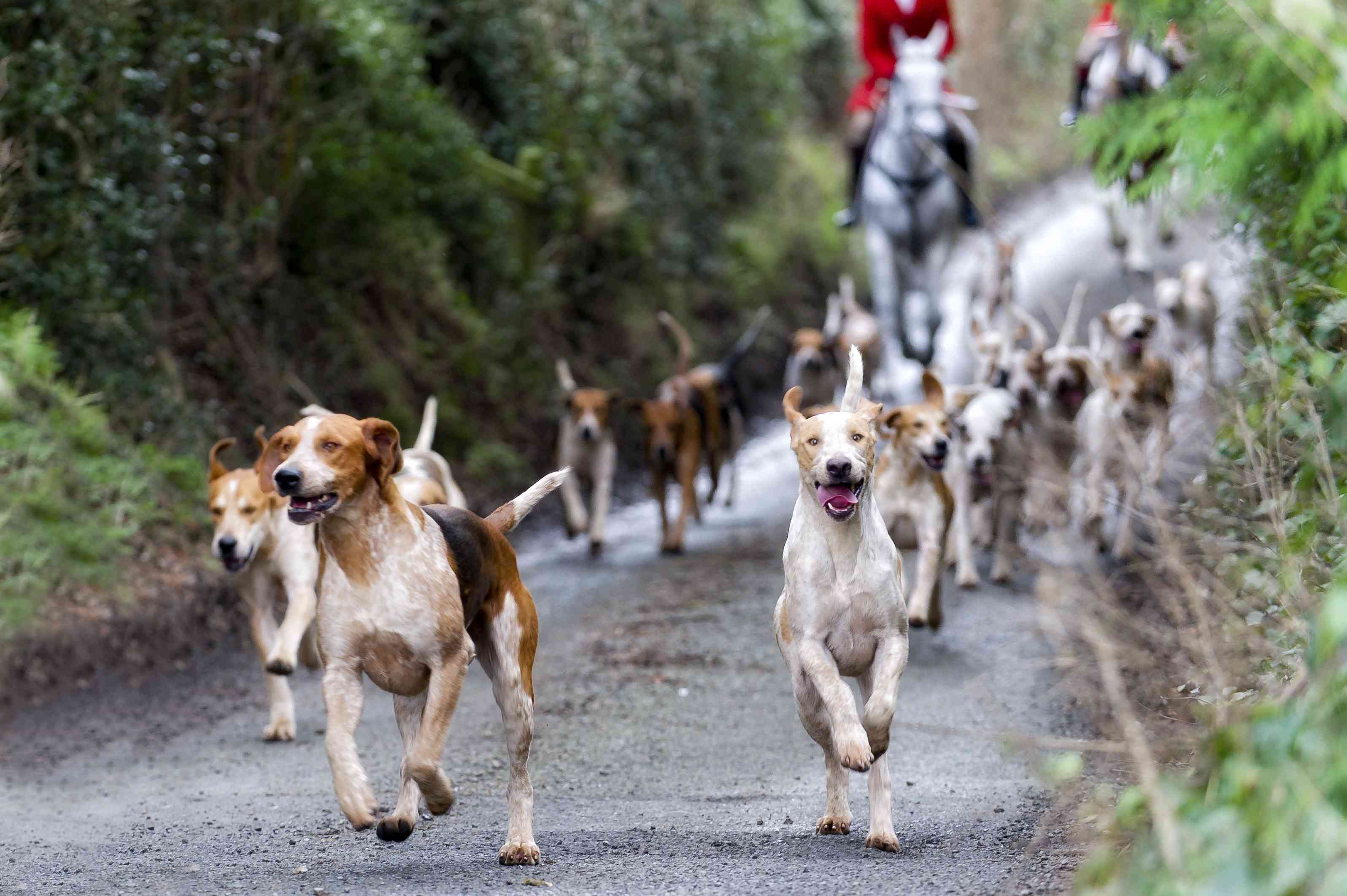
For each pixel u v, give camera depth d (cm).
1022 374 1497
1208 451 947
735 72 3347
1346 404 541
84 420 1471
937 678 1117
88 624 1267
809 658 679
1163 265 2648
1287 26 513
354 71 2084
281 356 1859
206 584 1434
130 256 1611
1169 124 655
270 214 1827
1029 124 4803
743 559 1672
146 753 1026
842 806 718
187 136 1766
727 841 701
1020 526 1559
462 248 2303
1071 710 947
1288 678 569
